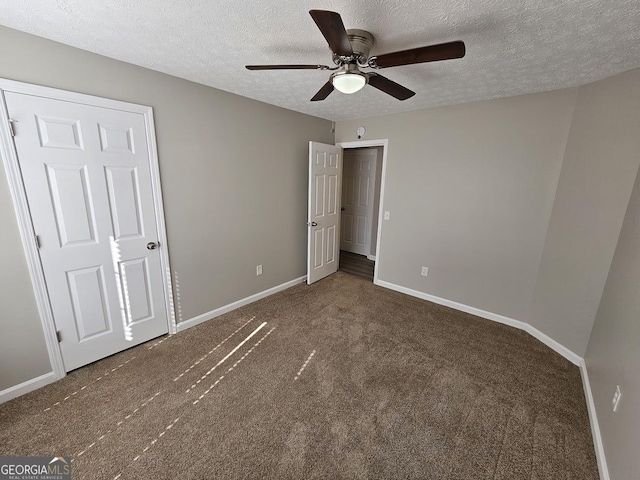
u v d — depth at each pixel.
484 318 3.04
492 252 2.92
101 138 1.98
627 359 1.42
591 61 1.81
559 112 2.40
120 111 2.03
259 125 3.01
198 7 1.34
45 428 1.62
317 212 3.74
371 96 2.70
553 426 1.70
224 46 1.75
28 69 1.65
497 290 2.94
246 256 3.16
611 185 2.02
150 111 2.18
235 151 2.83
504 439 1.61
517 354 2.40
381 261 3.85
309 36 1.62
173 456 1.48
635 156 1.88
